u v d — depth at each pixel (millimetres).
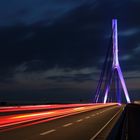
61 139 17250
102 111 64062
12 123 29141
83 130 22812
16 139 17188
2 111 30281
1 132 21109
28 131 21828
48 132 21219
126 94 132125
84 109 74562
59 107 54844
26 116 33719
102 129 23672
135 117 37406
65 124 28766
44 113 40875
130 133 20281
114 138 15953
